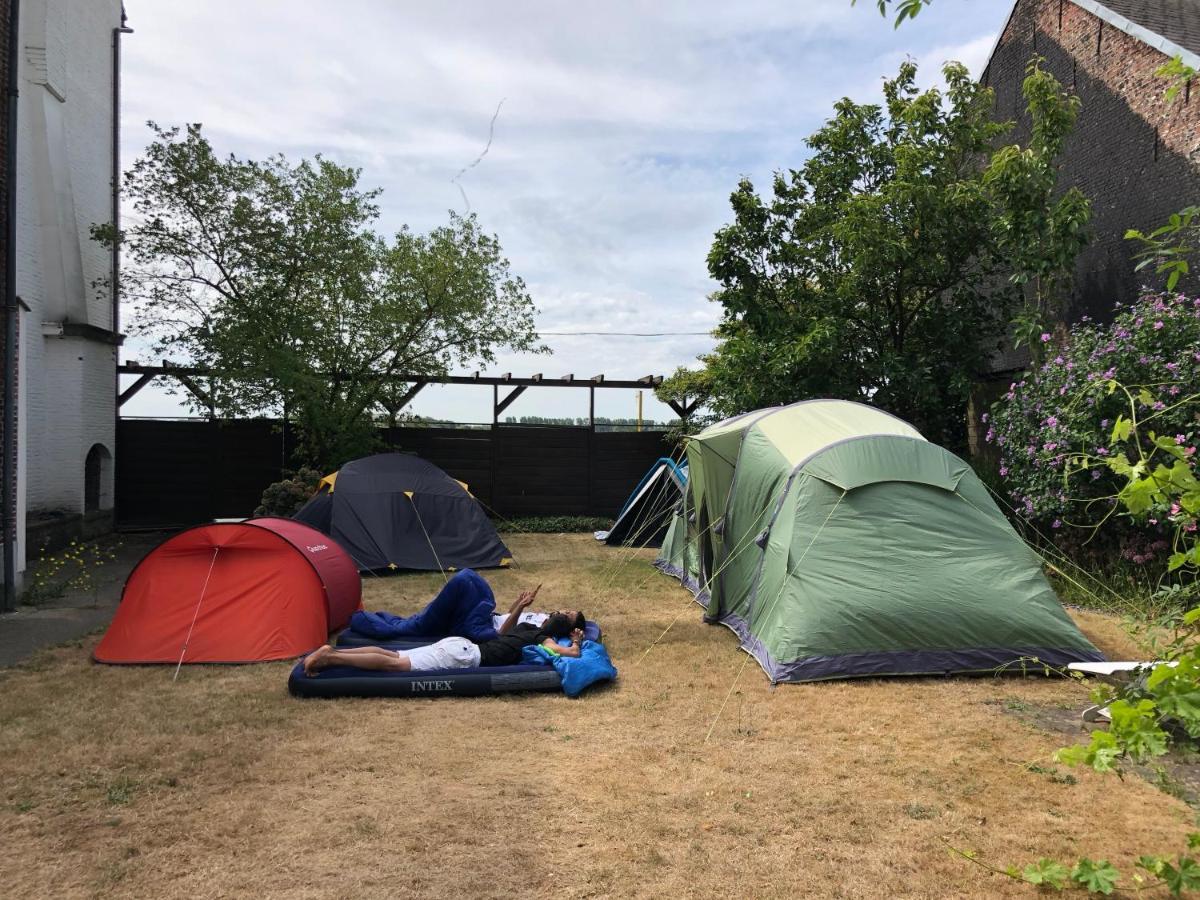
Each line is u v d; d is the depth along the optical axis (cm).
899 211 1097
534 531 1496
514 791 394
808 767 425
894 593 592
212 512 1412
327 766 424
